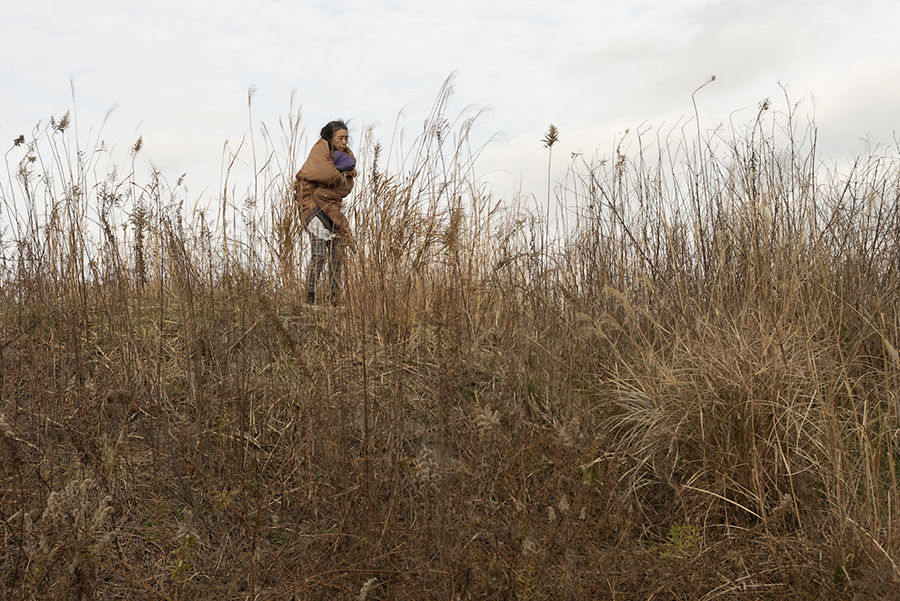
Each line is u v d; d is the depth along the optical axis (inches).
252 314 136.9
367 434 105.6
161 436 119.3
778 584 88.3
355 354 131.6
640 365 134.8
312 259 167.3
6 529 93.1
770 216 146.9
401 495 104.3
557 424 107.3
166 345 141.2
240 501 106.3
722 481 108.3
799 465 108.5
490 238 176.4
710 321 139.6
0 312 143.3
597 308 152.1
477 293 159.5
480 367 139.7
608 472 97.9
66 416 97.3
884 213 157.2
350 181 183.9
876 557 86.5
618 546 89.0
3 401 116.0
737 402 116.0
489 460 101.0
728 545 95.4
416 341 141.1
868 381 127.1
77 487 94.2
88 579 77.0
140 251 137.9
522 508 87.6
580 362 134.6
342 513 96.3
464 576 80.8
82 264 133.0
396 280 139.7
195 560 95.0
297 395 118.2
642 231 167.0
